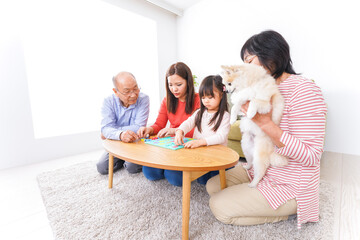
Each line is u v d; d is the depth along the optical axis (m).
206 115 1.19
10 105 1.74
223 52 2.89
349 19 1.79
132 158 0.84
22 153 1.82
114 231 0.87
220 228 0.87
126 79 1.19
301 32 2.08
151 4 2.98
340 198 1.11
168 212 1.00
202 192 1.21
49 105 2.29
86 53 2.48
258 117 0.76
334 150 2.01
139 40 3.13
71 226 0.91
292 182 0.79
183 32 3.37
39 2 1.98
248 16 2.53
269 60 0.79
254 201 0.82
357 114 1.84
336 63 1.90
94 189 1.27
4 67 1.69
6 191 1.30
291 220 0.91
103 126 1.37
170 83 1.26
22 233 0.89
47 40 2.17
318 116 0.71
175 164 0.75
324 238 0.79
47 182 1.39
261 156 0.82
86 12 2.41
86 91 2.54
